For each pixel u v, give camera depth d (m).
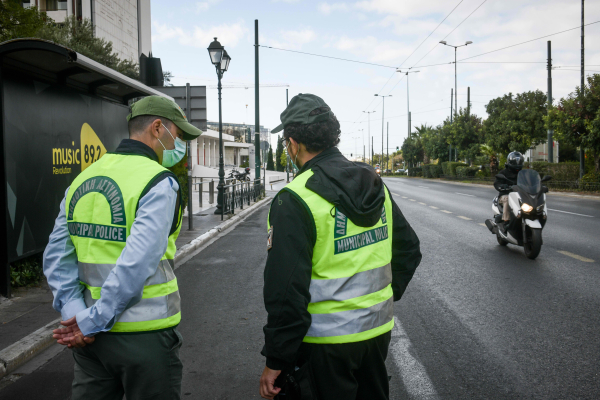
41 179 6.18
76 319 1.70
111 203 1.79
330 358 1.75
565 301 5.44
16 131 5.68
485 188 30.30
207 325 4.82
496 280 6.47
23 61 5.82
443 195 23.62
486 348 4.09
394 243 2.08
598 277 6.55
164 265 1.87
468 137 43.38
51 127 6.41
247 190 18.70
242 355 4.04
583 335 4.35
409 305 5.39
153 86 13.55
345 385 1.77
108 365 1.78
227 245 9.88
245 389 3.42
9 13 7.39
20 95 5.76
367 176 1.84
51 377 3.63
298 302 1.65
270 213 1.80
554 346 4.10
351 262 1.77
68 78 7.05
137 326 1.76
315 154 1.95
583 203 17.92
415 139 64.00
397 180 47.75
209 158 53.81
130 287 1.67
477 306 5.32
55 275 1.85
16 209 5.66
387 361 3.85
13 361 3.76
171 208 1.82
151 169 1.84
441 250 8.77
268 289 1.69
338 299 1.75
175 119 2.02
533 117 32.00
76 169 7.07
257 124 23.98
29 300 5.41
